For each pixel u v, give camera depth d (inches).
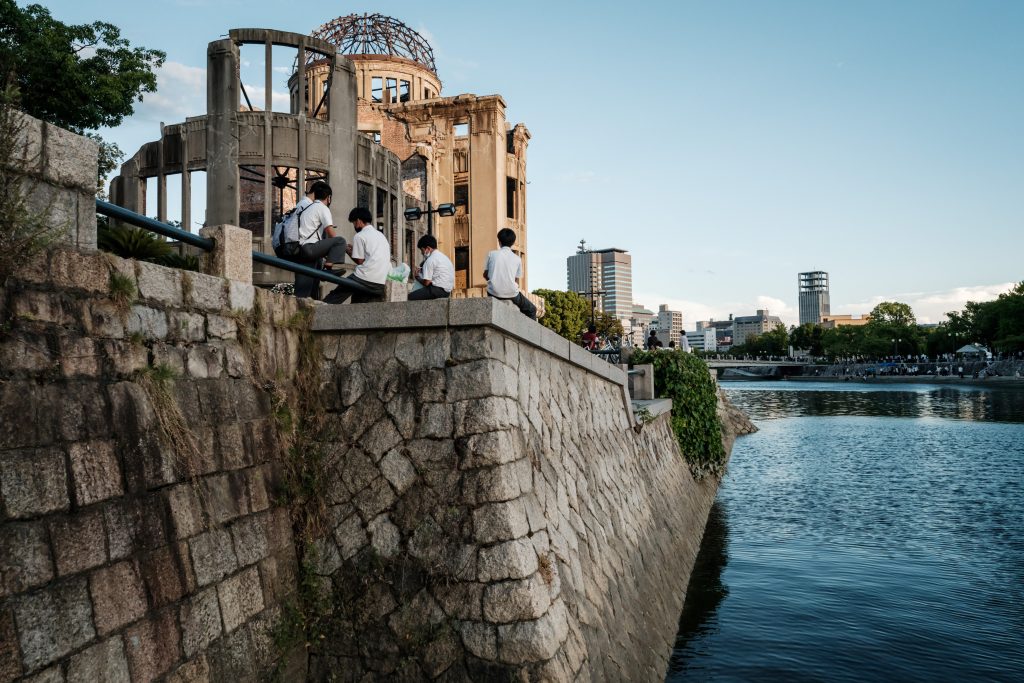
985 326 3740.2
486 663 196.4
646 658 295.1
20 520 140.3
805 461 1093.1
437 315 230.7
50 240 152.6
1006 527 657.0
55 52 570.3
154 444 177.2
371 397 236.1
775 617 417.4
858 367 4859.7
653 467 527.8
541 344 287.6
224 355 209.9
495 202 1469.0
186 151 494.0
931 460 1087.0
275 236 304.7
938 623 411.8
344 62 519.5
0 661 131.6
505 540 205.0
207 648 181.6
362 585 217.3
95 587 153.6
